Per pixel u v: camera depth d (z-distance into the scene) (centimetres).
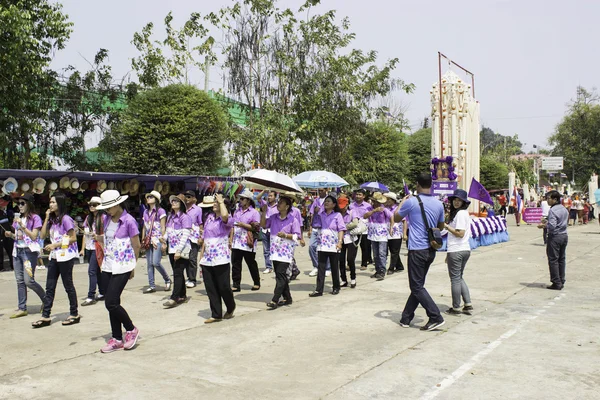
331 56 2238
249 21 2183
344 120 2319
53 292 723
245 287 1019
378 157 2962
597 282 1027
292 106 2233
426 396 448
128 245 605
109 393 463
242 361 553
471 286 986
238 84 2172
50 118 2009
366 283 1048
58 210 720
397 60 2384
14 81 1598
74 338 652
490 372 506
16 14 1479
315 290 976
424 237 666
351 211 1018
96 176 1451
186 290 967
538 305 817
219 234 728
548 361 539
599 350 575
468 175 1952
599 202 2366
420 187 680
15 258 769
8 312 803
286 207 818
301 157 2223
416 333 656
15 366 543
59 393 464
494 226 1812
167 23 2242
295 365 537
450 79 1869
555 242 944
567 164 5631
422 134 4572
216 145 2084
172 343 624
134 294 945
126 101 2197
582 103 5538
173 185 1747
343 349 589
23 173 1284
